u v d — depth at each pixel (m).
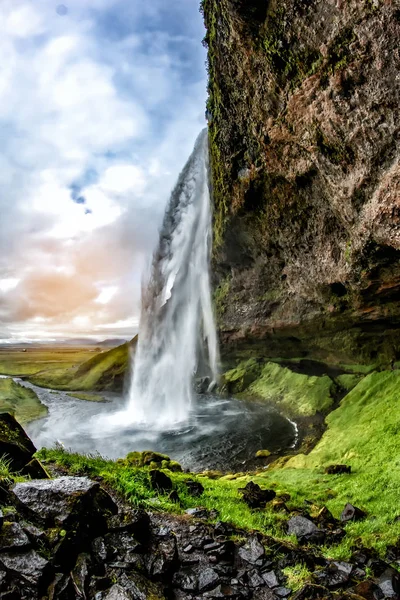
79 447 25.47
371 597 5.57
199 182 44.09
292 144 17.66
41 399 43.72
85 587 4.65
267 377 36.00
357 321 23.56
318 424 24.28
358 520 9.52
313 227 21.42
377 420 18.41
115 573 5.11
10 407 37.16
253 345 37.28
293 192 20.67
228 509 9.50
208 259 41.44
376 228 14.23
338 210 17.09
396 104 11.91
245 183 23.47
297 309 28.28
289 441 22.98
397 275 16.66
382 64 11.69
